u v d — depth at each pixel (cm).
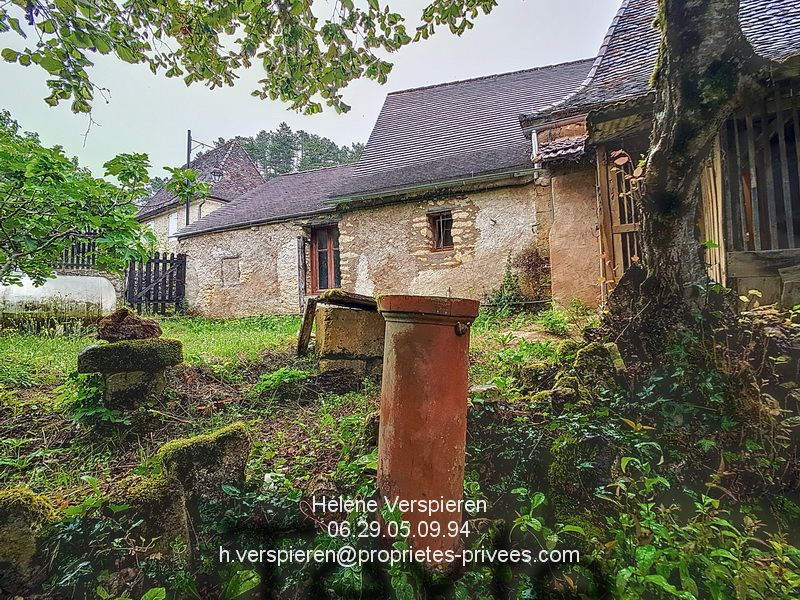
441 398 148
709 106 215
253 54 298
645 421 231
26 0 212
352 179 966
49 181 261
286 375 340
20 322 561
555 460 204
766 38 459
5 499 142
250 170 2088
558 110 524
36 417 263
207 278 1162
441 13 306
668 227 256
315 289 1035
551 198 742
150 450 241
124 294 1077
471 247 810
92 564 144
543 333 481
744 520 176
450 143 959
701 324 249
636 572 136
